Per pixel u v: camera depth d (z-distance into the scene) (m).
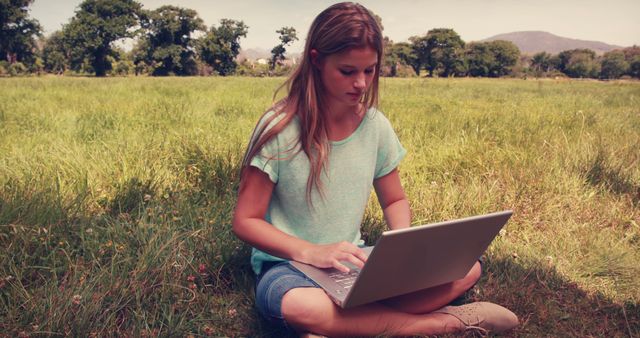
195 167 3.99
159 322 2.09
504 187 3.94
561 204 3.71
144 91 13.73
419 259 1.68
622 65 163.88
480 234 1.77
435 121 6.66
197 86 18.58
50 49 95.12
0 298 2.09
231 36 98.44
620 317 2.32
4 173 3.72
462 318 1.98
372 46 1.69
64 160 3.96
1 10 75.62
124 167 3.83
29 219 2.71
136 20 87.12
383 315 1.83
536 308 2.29
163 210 3.02
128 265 2.33
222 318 2.14
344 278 1.82
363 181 2.00
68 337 1.88
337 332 1.79
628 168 4.49
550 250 2.99
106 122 6.40
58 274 2.38
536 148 4.99
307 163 1.88
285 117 1.86
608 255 2.86
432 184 3.88
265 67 106.06
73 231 2.71
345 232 1.99
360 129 1.99
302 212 1.94
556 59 172.00
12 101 9.62
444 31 129.50
